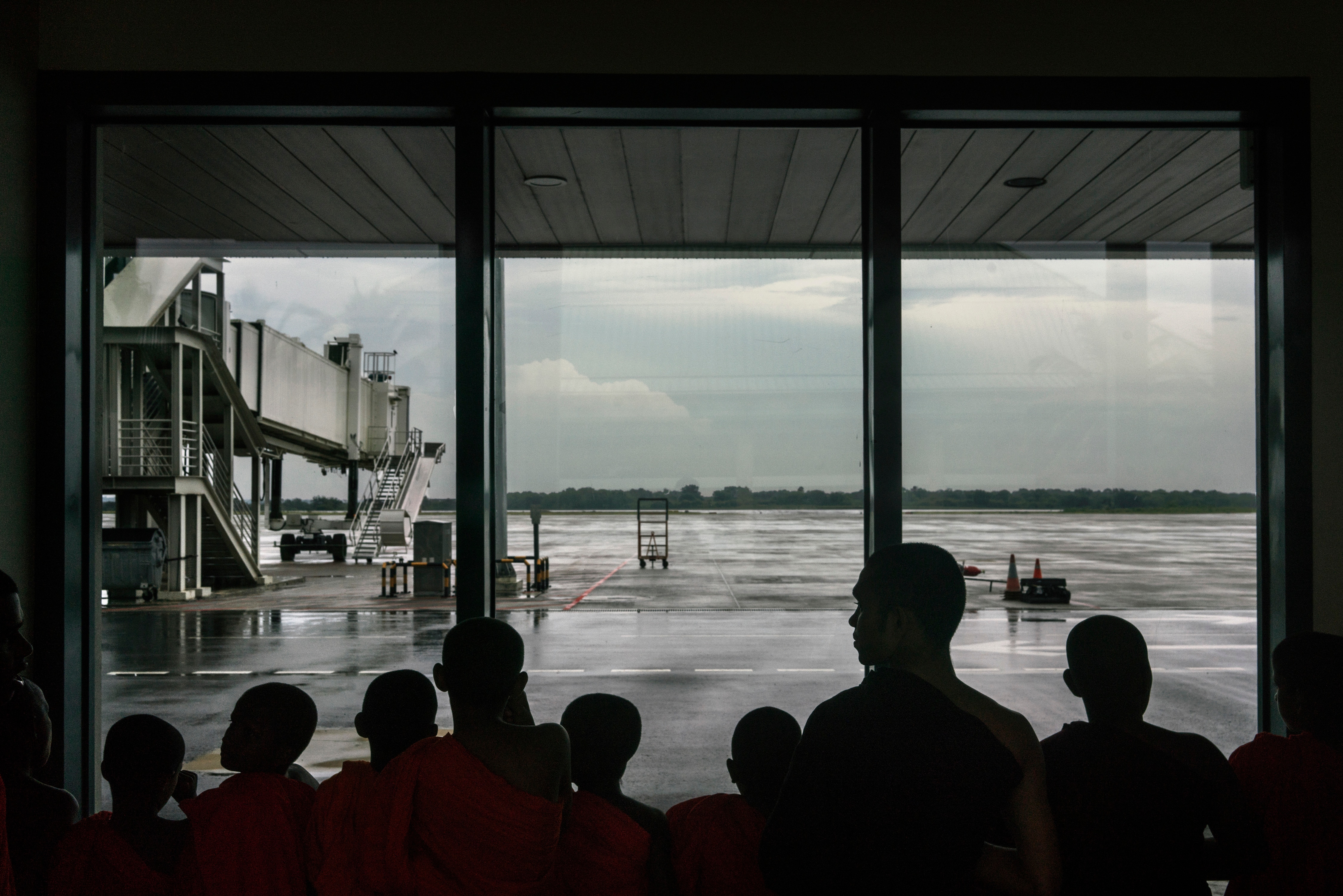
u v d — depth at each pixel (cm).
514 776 176
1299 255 334
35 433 327
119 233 519
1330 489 330
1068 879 165
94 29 331
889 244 338
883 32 335
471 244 336
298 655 884
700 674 788
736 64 334
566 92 333
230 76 332
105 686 750
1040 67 335
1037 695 707
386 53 334
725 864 196
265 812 192
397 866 170
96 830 195
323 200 462
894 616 157
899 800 141
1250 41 336
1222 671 809
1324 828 196
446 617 972
